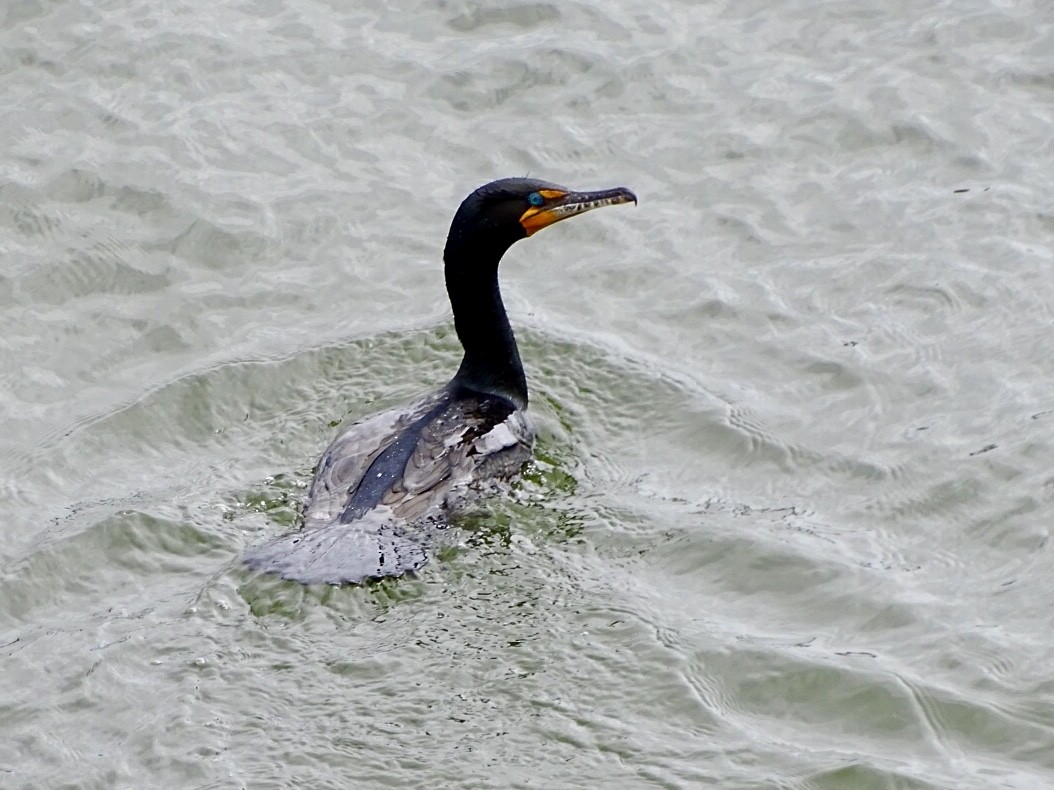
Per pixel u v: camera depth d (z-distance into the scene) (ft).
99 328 51.52
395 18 63.87
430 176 57.06
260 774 33.42
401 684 35.88
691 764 33.78
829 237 53.62
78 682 36.27
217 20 63.98
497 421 44.73
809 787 33.17
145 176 57.06
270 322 51.60
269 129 59.11
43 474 44.98
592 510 42.50
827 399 47.16
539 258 54.03
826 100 58.85
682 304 51.42
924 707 35.55
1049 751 34.40
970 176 55.47
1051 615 38.52
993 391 46.73
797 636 37.88
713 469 44.65
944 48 60.75
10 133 58.95
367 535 39.83
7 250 54.44
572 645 37.17
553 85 60.39
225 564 40.16
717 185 56.08
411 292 52.65
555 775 33.40
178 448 46.16
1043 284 50.70
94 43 62.80
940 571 40.34
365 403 47.83
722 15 63.26
